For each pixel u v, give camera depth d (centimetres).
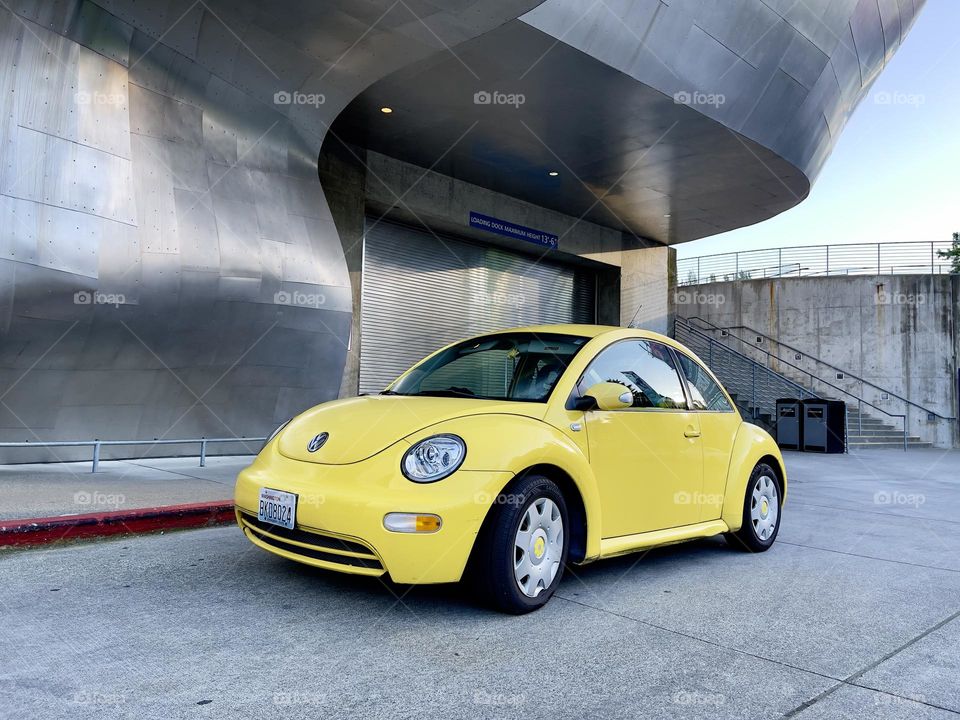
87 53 666
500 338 431
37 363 638
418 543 282
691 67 1002
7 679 226
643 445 386
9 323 600
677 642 293
